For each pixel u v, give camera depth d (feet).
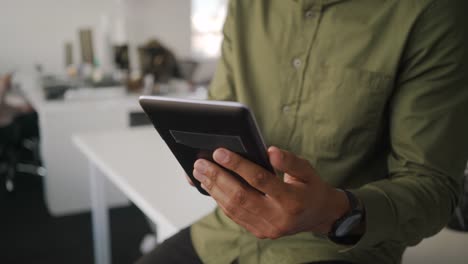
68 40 13.64
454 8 2.43
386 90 2.56
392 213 2.21
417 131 2.44
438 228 2.44
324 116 2.70
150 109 2.12
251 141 1.93
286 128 2.86
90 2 13.64
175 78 12.17
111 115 9.45
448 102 2.42
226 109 1.86
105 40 11.15
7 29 13.00
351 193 2.16
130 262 7.93
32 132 10.42
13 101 10.64
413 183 2.35
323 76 2.73
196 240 3.15
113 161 5.02
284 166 1.87
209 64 16.20
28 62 13.41
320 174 2.75
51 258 8.01
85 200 9.80
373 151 2.73
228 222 3.08
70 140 9.32
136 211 9.96
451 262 3.26
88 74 10.39
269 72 2.95
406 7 2.52
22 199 10.36
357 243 2.23
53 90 9.55
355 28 2.67
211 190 2.07
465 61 2.40
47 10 13.24
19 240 8.58
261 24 3.02
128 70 11.19
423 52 2.45
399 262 2.86
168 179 4.51
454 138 2.41
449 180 2.43
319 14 2.79
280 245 2.78
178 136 2.20
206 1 15.92
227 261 2.96
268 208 1.96
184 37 15.40
